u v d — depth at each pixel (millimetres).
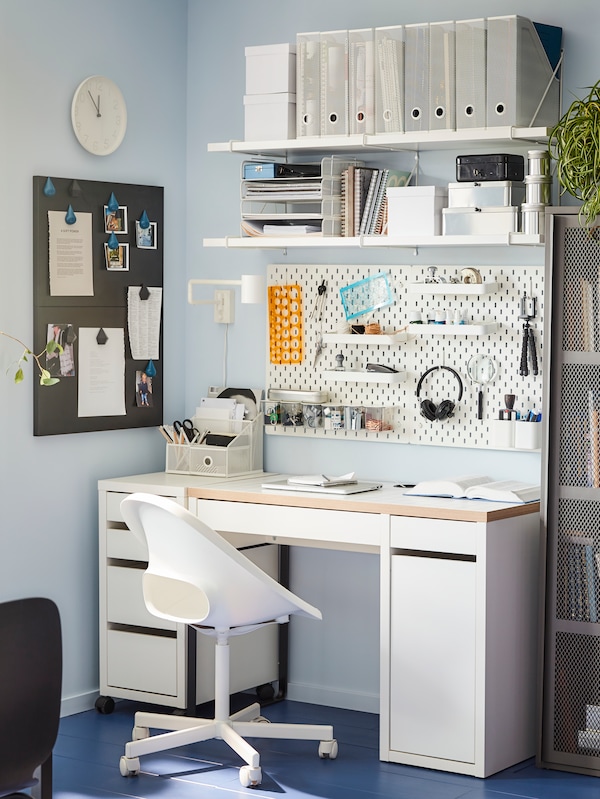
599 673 3852
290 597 3758
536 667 4039
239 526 4223
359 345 4551
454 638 3803
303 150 4453
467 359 4328
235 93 4855
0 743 2445
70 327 4438
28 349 4180
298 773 3854
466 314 4316
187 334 5016
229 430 4738
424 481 4445
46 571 4398
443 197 4141
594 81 4070
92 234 4520
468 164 4012
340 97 4223
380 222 4254
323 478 4223
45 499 4391
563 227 3865
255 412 4801
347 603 4617
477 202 4008
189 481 4508
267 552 4668
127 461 4766
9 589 4258
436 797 3629
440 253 4371
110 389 4625
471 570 3756
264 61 4363
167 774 3842
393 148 4309
